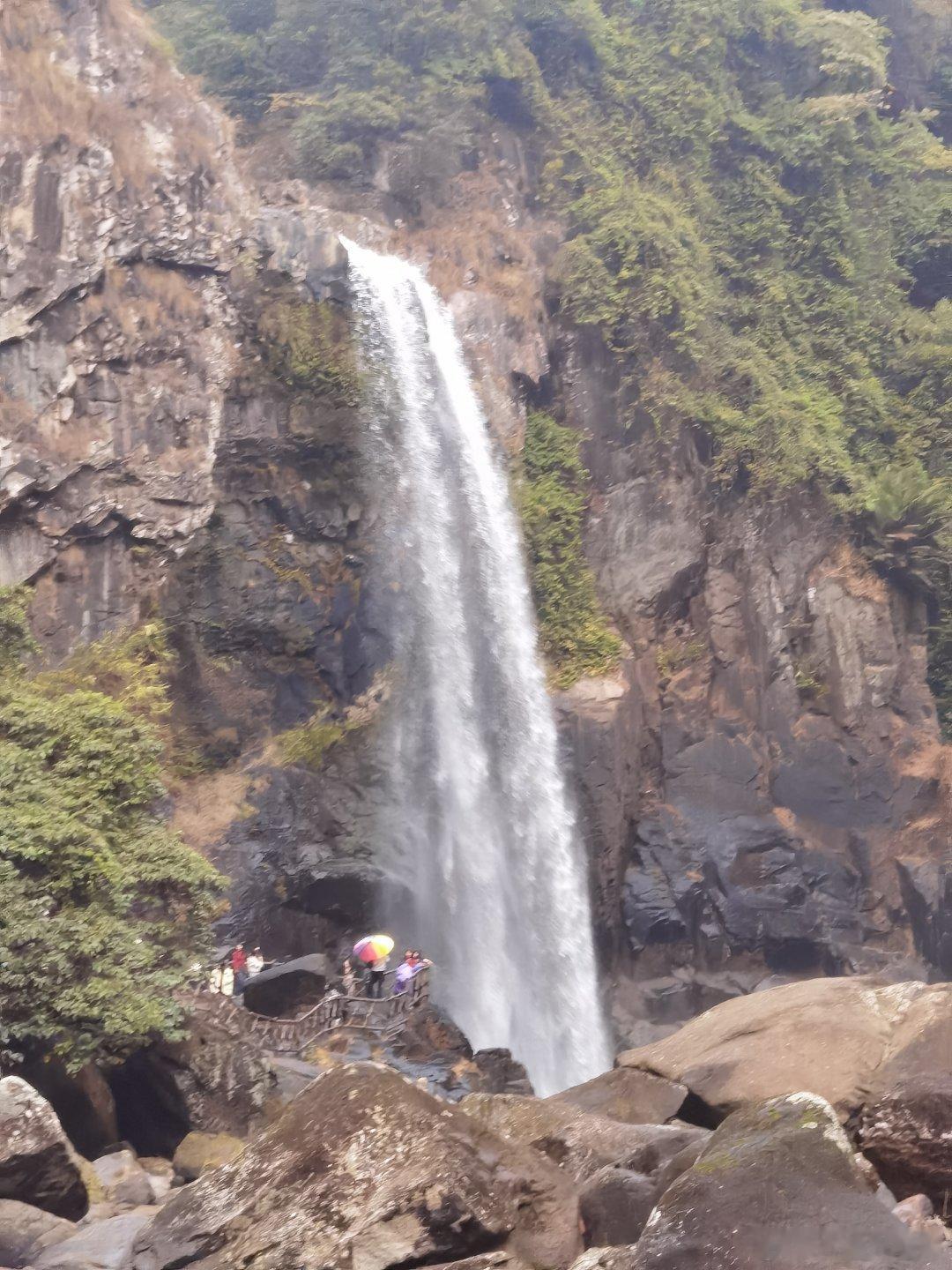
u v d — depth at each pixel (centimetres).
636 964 3809
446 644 3791
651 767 4078
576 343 4412
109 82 3553
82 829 1686
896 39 6334
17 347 3219
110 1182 1156
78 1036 1552
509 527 4072
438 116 4650
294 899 3303
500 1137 650
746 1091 779
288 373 3703
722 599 4294
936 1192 626
